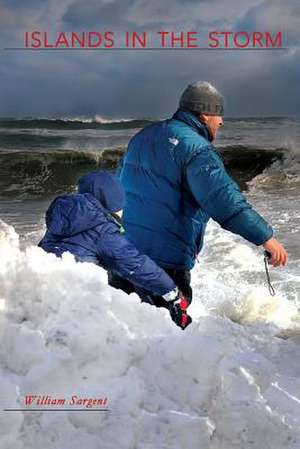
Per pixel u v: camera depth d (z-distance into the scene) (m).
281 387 3.10
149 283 3.55
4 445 2.33
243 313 5.32
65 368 2.56
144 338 2.79
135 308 2.95
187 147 3.71
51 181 15.34
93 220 3.45
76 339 2.63
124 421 2.46
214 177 3.64
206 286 6.37
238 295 5.91
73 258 3.16
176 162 3.73
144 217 3.87
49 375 2.52
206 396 2.64
